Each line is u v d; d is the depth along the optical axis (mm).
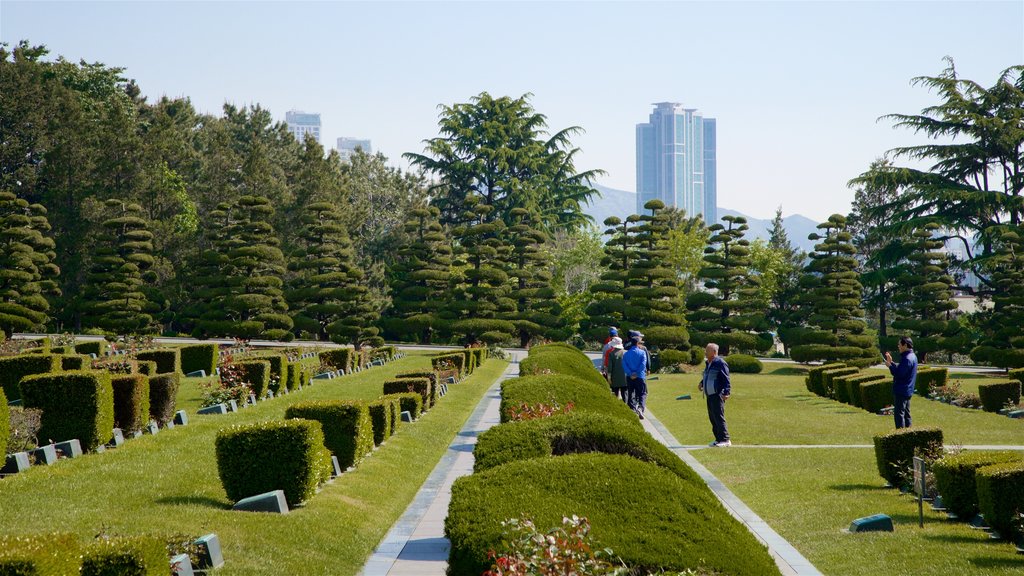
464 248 72375
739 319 60750
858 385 29844
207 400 21812
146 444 15961
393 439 18859
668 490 8312
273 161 97250
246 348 45188
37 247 63125
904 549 10523
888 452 14555
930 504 13227
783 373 54906
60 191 70625
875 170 68000
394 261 83875
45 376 15062
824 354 57344
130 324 61375
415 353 54438
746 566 7227
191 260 69812
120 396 16547
